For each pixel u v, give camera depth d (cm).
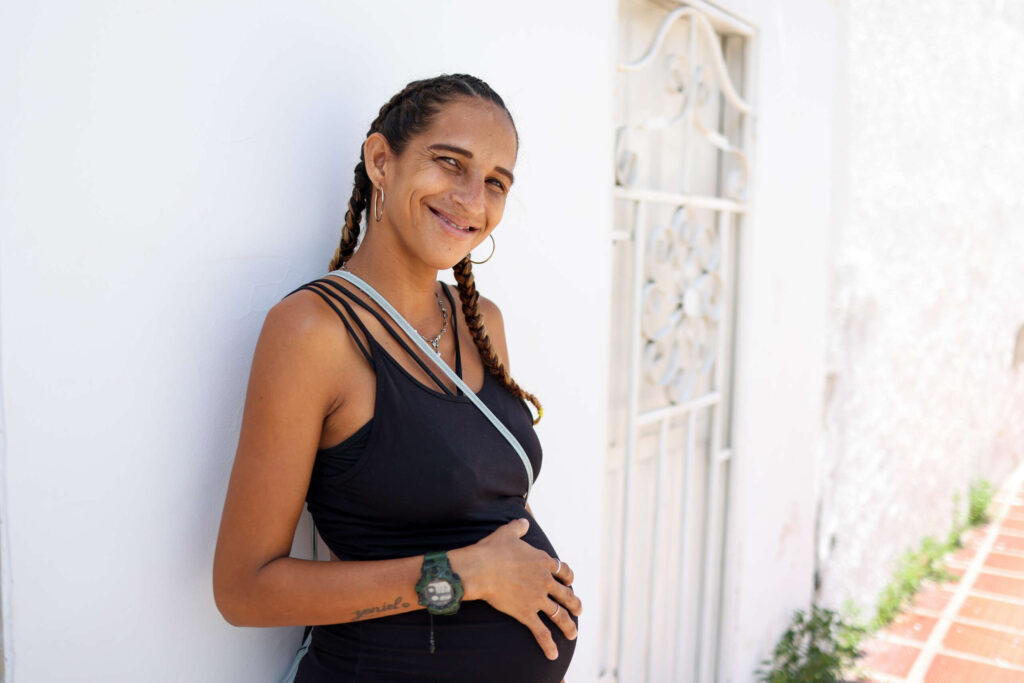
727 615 319
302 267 148
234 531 117
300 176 146
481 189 131
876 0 408
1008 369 736
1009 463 768
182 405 131
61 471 117
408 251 136
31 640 115
